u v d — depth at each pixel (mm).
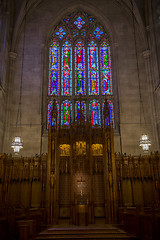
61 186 23562
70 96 30484
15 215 15898
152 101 28641
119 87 29984
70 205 21672
